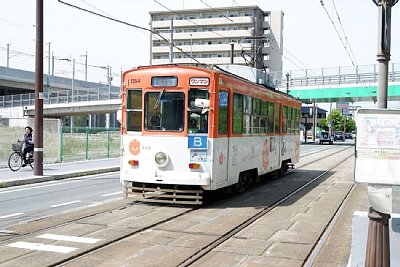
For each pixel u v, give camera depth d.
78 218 9.58
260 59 44.81
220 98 11.30
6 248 7.23
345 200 12.95
